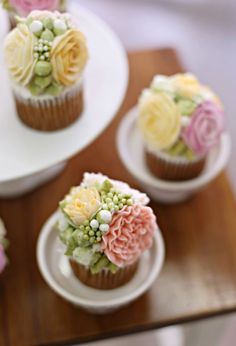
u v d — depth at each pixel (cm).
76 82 57
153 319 59
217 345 83
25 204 66
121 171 69
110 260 49
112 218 49
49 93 56
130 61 80
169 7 134
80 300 54
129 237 49
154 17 135
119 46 68
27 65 54
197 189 65
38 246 57
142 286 55
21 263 62
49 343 57
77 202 49
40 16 55
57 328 58
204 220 66
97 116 62
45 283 60
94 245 49
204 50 131
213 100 62
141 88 77
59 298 60
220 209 67
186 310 60
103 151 70
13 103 63
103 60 66
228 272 62
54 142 60
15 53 55
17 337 57
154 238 58
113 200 49
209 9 135
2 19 68
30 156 59
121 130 67
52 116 59
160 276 62
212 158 67
